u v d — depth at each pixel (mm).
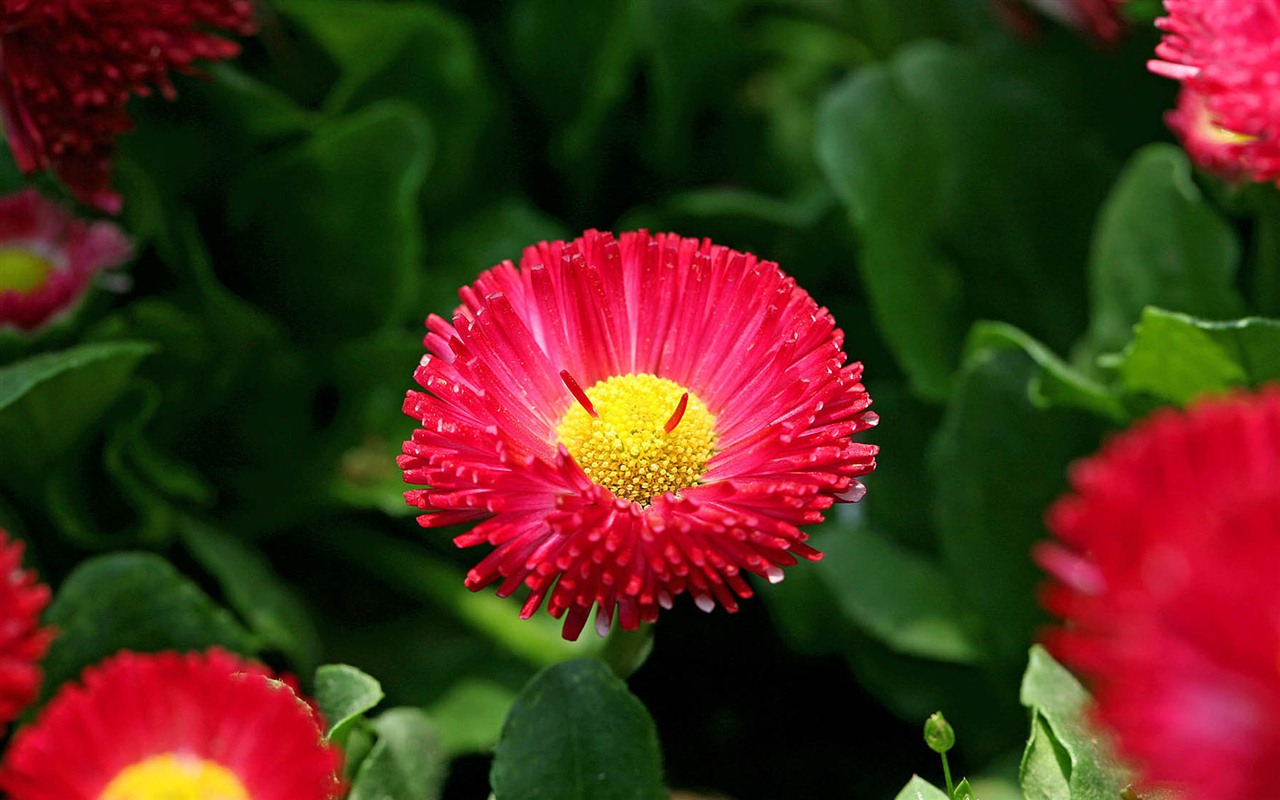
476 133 454
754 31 523
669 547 303
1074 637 276
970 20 470
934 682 400
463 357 314
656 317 326
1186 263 388
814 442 311
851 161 412
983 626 389
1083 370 393
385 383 424
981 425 388
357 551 423
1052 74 433
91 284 396
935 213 420
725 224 437
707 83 476
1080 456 385
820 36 529
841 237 439
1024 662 390
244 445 426
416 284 424
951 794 326
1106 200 423
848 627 402
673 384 325
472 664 403
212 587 413
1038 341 422
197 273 412
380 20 425
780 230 437
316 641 401
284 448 426
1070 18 414
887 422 419
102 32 360
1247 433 275
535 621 406
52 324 391
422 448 310
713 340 324
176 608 354
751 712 423
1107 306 392
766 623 432
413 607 425
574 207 490
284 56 450
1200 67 321
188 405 418
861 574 396
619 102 481
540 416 322
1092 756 333
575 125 468
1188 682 267
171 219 421
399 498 414
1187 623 267
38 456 391
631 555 306
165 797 303
